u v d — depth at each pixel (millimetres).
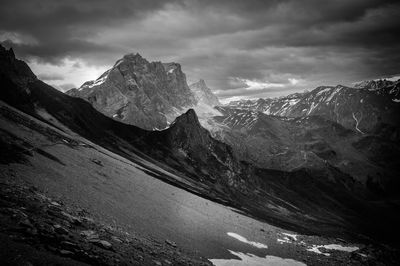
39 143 81938
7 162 57312
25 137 79750
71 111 199625
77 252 32844
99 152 125250
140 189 93625
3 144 64938
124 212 63688
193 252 58656
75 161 85000
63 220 40688
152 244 50688
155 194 97875
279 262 76312
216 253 64938
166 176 173250
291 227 171750
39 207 41375
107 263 33656
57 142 94375
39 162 66812
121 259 36719
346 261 101125
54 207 44219
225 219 108438
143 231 57344
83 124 194000
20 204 39688
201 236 73312
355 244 157125
